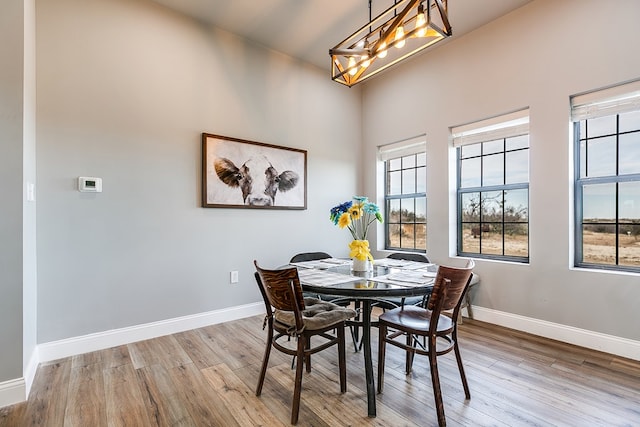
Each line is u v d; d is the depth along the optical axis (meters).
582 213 2.66
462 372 1.85
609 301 2.42
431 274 2.07
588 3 2.50
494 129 3.16
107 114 2.58
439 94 3.56
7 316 1.80
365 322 1.86
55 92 2.37
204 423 1.64
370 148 4.40
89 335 2.49
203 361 2.33
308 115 3.92
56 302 2.36
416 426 1.60
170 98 2.90
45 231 2.32
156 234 2.82
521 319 2.90
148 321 2.77
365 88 4.47
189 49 3.02
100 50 2.56
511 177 3.11
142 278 2.74
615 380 2.03
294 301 1.68
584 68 2.53
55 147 2.37
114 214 2.61
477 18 3.04
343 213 2.25
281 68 3.67
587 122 2.63
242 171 3.31
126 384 2.01
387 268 2.32
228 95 3.26
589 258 2.62
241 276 3.34
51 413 1.71
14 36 1.85
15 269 1.82
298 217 3.81
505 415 1.68
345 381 1.92
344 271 2.22
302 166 3.83
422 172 3.92
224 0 2.79
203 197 3.06
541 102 2.77
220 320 3.18
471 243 3.42
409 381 2.05
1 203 1.80
